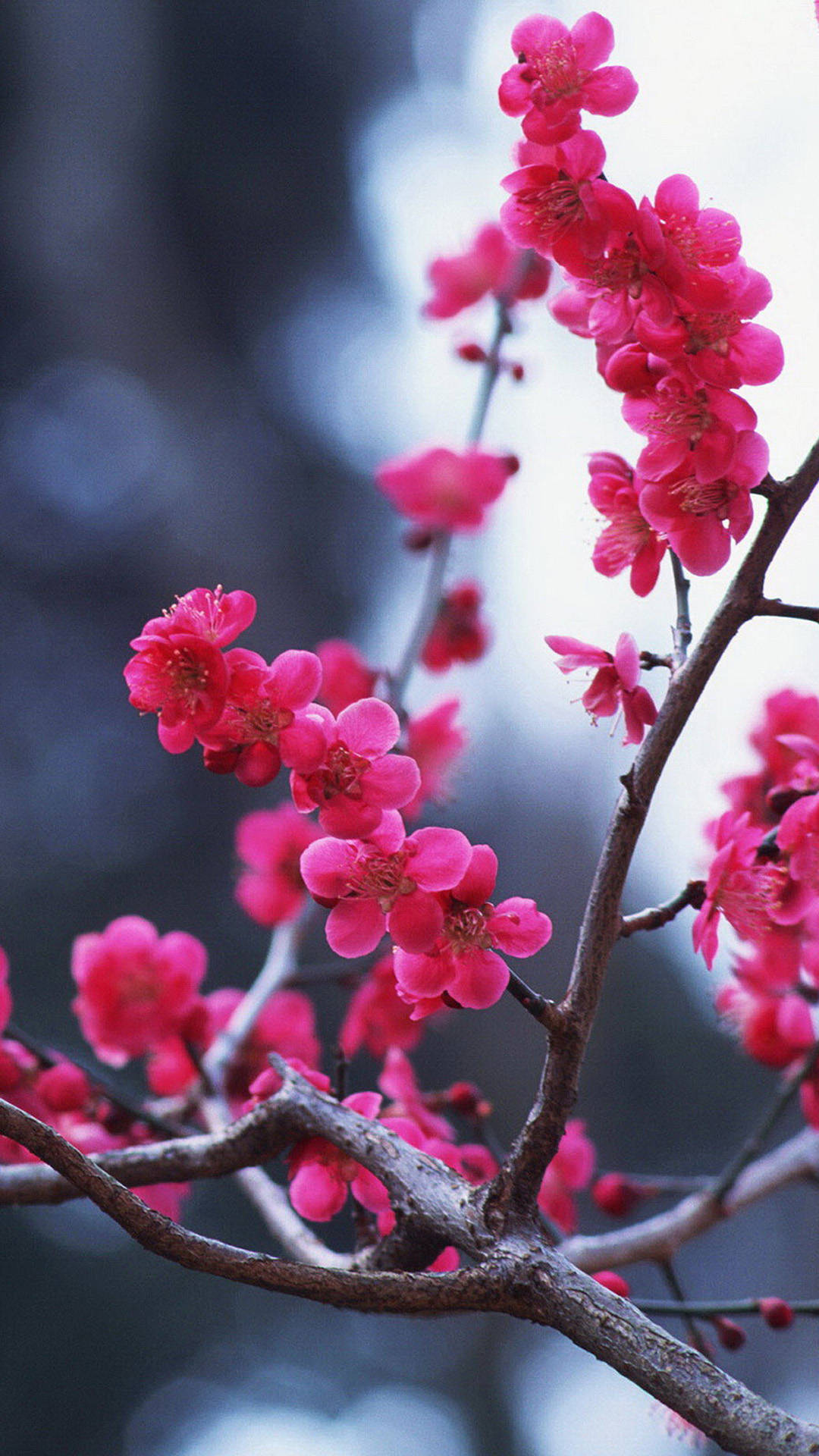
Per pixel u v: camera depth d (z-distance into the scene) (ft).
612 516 5.54
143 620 37.60
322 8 47.03
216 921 33.71
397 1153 5.01
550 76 5.00
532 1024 32.78
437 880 4.62
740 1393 3.90
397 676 10.20
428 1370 32.17
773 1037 7.85
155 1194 7.51
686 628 5.18
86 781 34.58
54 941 32.17
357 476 42.78
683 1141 33.60
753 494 4.87
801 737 6.42
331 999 28.43
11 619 35.99
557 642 5.13
